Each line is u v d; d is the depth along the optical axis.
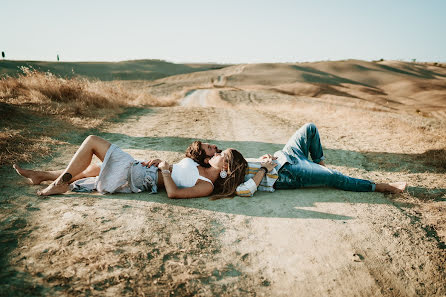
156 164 3.41
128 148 5.34
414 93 71.25
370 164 4.89
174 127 7.84
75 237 2.32
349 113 10.27
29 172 3.15
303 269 2.20
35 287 1.74
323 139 6.79
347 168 4.65
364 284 2.07
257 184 3.39
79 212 2.75
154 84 69.50
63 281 1.83
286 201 3.35
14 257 2.00
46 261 1.99
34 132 5.36
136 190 3.31
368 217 2.97
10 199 2.86
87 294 1.74
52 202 2.91
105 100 10.19
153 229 2.57
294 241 2.55
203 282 1.98
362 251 2.43
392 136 6.71
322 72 115.81
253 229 2.73
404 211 3.13
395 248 2.47
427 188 3.75
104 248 2.21
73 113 7.71
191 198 3.33
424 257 2.36
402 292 2.02
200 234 2.58
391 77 107.25
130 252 2.19
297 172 3.49
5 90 8.45
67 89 9.45
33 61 93.94
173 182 3.16
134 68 132.50
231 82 88.31
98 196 3.17
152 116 9.66
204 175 3.33
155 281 1.93
